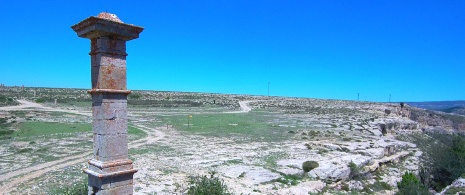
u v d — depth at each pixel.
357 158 33.62
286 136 50.91
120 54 11.35
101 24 10.55
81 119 69.31
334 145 40.56
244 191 22.59
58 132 50.69
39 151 35.50
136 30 11.38
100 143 11.24
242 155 34.81
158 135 50.84
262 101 149.88
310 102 155.12
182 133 53.56
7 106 87.50
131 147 39.22
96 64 11.12
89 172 11.40
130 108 96.50
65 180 24.08
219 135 51.62
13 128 54.69
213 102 129.62
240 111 100.81
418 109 129.38
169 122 67.56
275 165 30.39
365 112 101.25
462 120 111.50
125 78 11.53
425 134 75.56
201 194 16.73
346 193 26.59
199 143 43.59
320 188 26.33
